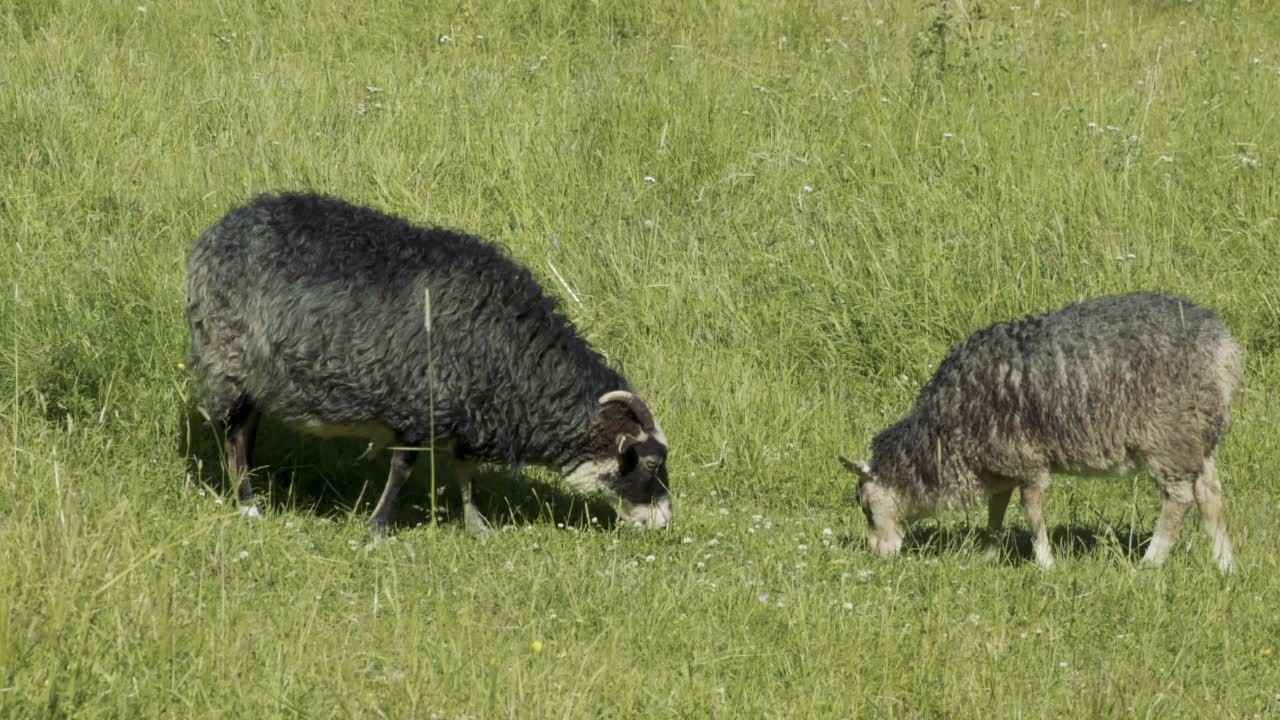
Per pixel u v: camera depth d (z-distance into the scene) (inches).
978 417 1052.5
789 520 1191.6
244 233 1018.7
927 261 1454.2
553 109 1744.6
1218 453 1314.0
